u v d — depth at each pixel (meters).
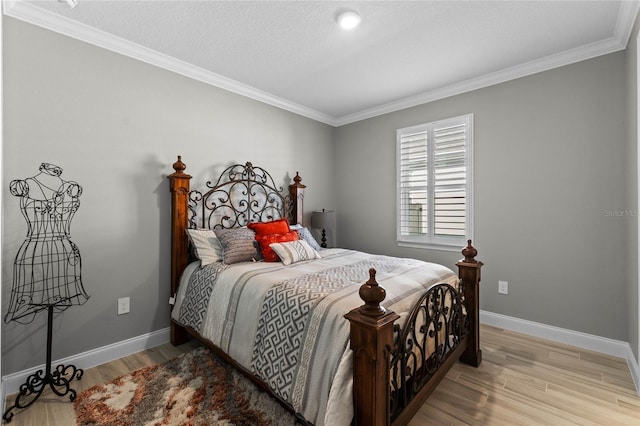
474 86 3.11
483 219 3.09
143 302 2.55
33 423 1.67
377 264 2.45
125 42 2.38
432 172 3.47
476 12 2.05
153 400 1.84
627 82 2.26
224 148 3.13
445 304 2.10
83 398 1.87
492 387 1.99
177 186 2.63
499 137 2.98
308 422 1.39
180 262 2.66
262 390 1.92
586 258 2.53
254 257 2.67
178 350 2.54
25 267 1.99
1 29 1.72
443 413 1.74
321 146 4.26
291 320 1.63
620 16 2.06
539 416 1.72
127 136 2.46
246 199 3.33
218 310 2.12
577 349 2.51
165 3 1.94
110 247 2.37
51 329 1.90
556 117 2.65
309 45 2.46
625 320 2.36
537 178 2.76
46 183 2.07
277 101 3.60
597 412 1.75
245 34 2.30
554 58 2.61
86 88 2.25
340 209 4.44
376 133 4.00
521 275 2.86
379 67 2.84
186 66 2.77
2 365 1.91
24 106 1.99
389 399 1.31
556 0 1.92
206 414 1.71
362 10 2.02
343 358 1.33
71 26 2.14
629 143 2.22
